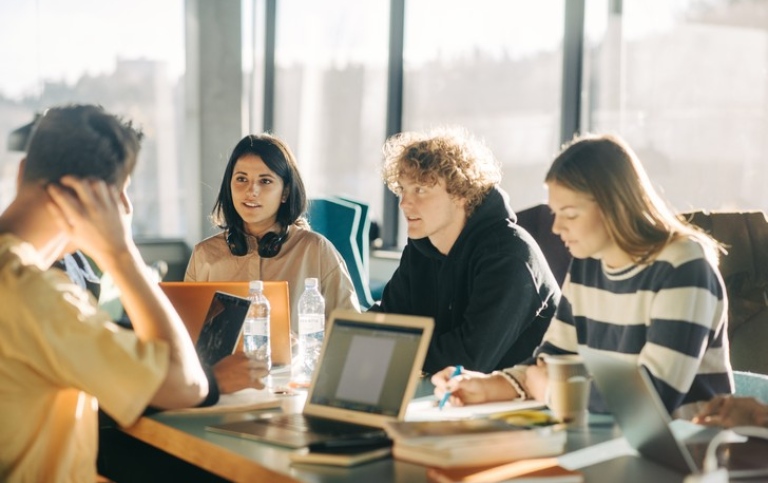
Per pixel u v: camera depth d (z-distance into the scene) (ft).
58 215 5.97
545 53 17.28
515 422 6.07
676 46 14.92
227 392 7.09
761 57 13.69
